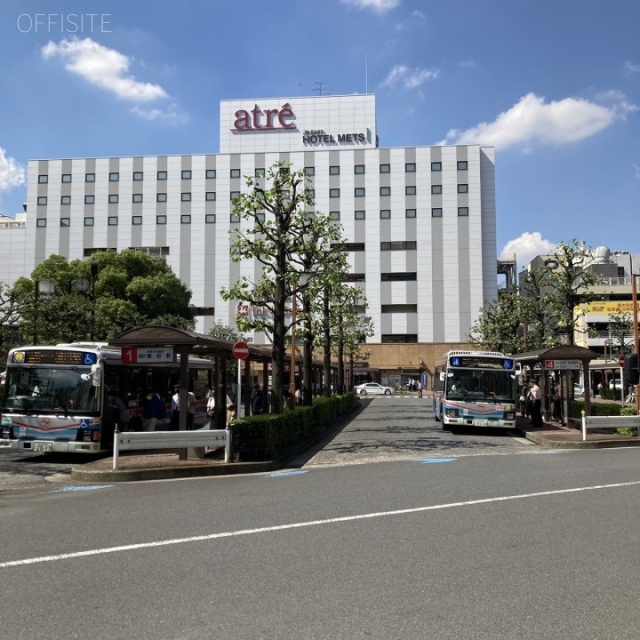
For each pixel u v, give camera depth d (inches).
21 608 186.1
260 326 694.5
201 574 218.5
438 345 2687.0
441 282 2719.0
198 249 2785.4
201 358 989.2
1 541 271.3
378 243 2755.9
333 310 1147.9
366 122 3011.8
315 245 732.7
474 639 161.5
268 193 709.9
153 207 2815.0
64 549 255.9
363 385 2491.4
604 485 411.8
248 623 172.4
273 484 438.3
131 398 687.7
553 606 184.7
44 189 2856.8
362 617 176.2
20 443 590.9
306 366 932.0
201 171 2817.4
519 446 720.3
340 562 231.8
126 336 554.3
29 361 604.7
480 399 852.0
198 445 528.4
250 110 3068.4
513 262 3068.4
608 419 741.3
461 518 308.5
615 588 201.0
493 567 223.8
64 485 467.5
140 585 207.0
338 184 2800.2
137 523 306.3
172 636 164.4
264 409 865.5
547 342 1094.4
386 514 319.0
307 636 163.3
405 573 217.2
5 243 2997.0
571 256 1037.8
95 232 2819.9
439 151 2770.7
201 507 348.8
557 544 256.7
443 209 2746.1
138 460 555.8
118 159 2842.0
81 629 169.6
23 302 1076.5
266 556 241.1
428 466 523.5
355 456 616.7
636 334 803.4
